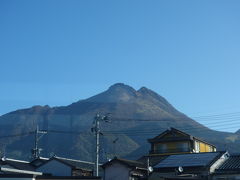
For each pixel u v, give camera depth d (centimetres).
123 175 4522
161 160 5172
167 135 6906
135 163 4772
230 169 4409
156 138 6950
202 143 7256
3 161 5828
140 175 4653
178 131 6819
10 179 3331
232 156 4944
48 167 5862
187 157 4981
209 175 4400
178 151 6688
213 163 4531
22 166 5884
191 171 4531
